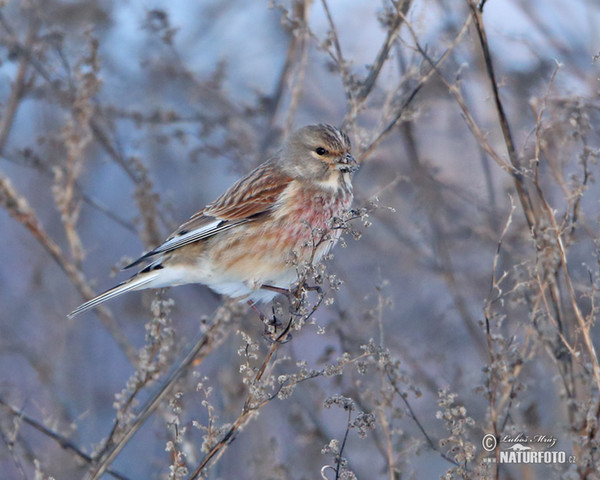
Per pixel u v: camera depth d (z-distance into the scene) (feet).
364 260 44.78
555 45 38.27
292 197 31.96
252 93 46.24
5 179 34.17
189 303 48.44
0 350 41.29
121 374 46.29
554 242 26.58
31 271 47.75
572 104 28.25
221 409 36.45
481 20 27.89
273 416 39.14
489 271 40.42
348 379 32.78
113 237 52.24
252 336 36.94
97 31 41.04
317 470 34.45
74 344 44.96
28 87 39.11
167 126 42.91
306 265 24.13
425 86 37.73
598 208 34.73
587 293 25.08
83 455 29.43
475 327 37.50
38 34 39.81
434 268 40.34
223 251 32.14
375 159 43.19
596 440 23.85
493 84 27.96
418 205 39.27
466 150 43.14
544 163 33.50
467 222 40.40
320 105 49.14
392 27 31.91
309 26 33.14
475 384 33.47
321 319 45.44
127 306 45.80
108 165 51.98
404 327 41.70
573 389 26.76
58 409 38.91
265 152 40.09
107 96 44.24
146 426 42.86
